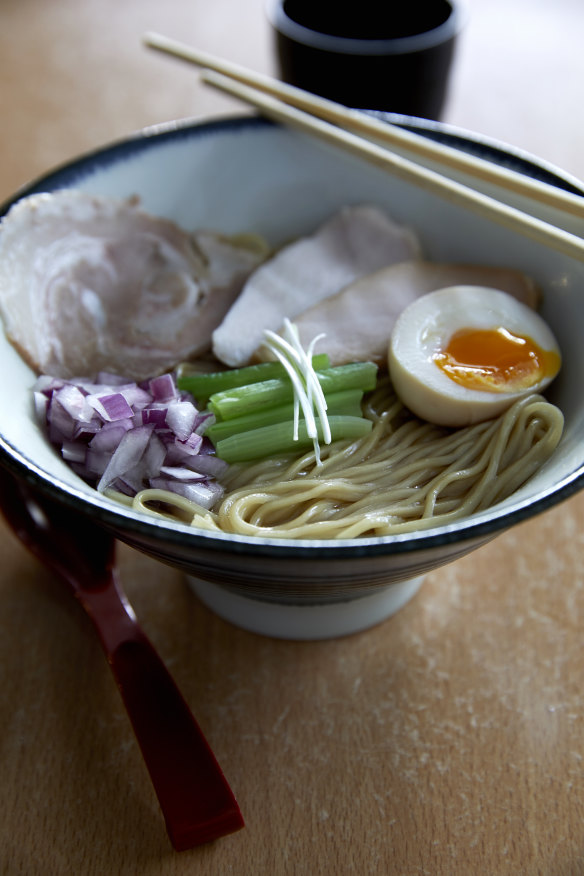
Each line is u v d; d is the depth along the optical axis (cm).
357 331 40
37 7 67
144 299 42
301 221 45
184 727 33
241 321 41
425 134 41
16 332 37
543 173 39
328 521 35
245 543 28
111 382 39
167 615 38
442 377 37
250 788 33
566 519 40
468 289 38
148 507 36
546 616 37
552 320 39
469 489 36
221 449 36
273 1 50
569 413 36
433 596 38
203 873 32
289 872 31
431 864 32
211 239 43
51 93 59
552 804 33
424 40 47
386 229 43
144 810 33
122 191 42
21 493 39
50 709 35
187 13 65
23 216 39
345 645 37
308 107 42
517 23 65
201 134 42
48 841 32
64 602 38
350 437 37
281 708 35
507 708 35
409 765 34
